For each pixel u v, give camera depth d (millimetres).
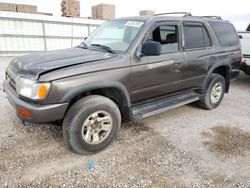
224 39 4570
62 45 16250
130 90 3051
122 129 3590
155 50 2848
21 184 2275
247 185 2395
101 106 2740
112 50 3166
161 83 3441
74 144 2668
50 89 2355
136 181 2387
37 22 14633
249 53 6246
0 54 13742
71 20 16109
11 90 2857
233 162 2793
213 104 4629
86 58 2809
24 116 2486
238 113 4539
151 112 3305
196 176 2502
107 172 2518
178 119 4113
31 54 3264
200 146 3150
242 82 7484
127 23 3480
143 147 3068
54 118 2463
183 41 3691
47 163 2629
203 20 4164
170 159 2803
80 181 2359
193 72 3922
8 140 3084
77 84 2496
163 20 3418
